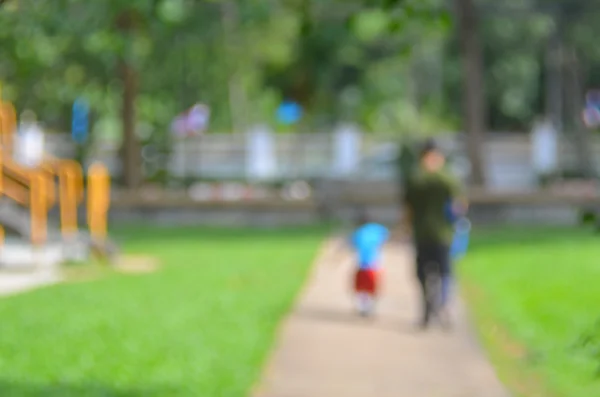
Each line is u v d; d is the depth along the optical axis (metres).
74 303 19.64
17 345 15.34
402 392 13.56
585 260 31.33
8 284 22.36
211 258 29.92
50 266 25.41
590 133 57.12
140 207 44.03
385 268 27.91
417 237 18.14
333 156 55.31
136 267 27.03
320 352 16.02
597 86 67.25
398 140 55.69
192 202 43.97
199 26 44.06
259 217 44.19
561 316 20.89
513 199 44.72
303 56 63.28
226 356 15.12
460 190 18.09
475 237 39.12
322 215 44.56
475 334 18.06
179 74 52.78
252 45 55.75
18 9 13.85
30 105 41.97
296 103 69.50
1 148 25.62
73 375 13.56
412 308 20.69
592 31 56.19
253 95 72.44
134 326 17.33
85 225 40.44
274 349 16.11
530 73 72.50
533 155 56.94
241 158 55.91
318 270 27.12
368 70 66.56
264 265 28.16
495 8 50.47
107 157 51.44
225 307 19.95
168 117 53.12
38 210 25.23
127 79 45.19
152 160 50.78
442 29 10.53
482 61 72.06
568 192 45.59
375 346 16.64
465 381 14.31
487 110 74.75
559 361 15.96
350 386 13.79
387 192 47.84
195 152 55.44
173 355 15.05
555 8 54.38
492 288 25.05
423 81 84.62
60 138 51.06
